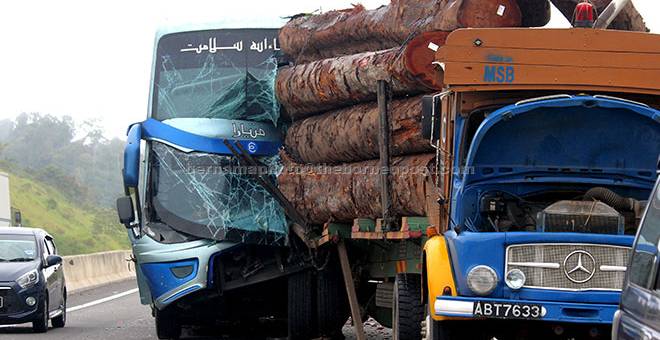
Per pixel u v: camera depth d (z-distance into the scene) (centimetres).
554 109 954
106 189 8494
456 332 960
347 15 1408
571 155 973
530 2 1167
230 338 1683
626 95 989
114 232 6544
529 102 947
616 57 980
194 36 1614
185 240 1537
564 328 933
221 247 1529
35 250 1859
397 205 1197
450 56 988
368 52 1298
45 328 1791
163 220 1552
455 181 989
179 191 1555
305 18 1537
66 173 7444
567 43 982
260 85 1584
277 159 1571
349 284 1373
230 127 1572
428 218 1118
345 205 1338
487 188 978
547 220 933
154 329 1866
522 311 898
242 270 1555
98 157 8938
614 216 930
